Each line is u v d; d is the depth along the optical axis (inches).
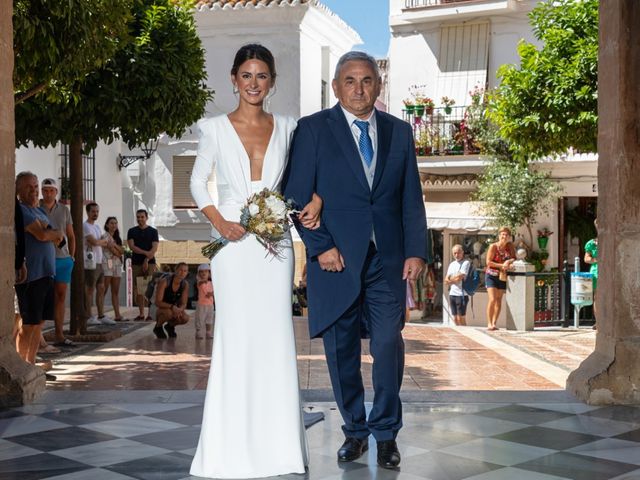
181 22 458.6
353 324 190.1
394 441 188.7
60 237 325.7
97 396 265.4
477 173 851.4
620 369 254.4
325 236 185.3
